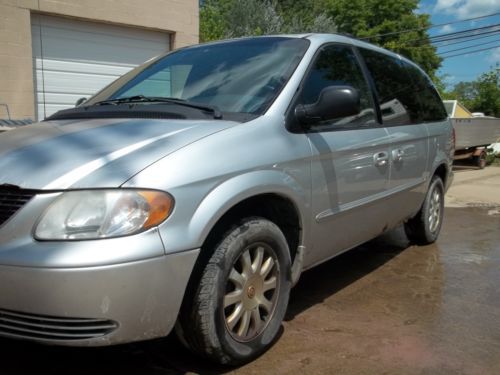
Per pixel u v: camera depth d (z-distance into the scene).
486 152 17.70
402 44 35.00
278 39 3.76
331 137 3.44
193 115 3.02
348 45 4.05
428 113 5.29
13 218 2.30
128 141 2.61
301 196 3.12
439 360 3.04
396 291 4.23
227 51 3.81
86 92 8.52
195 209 2.48
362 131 3.82
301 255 3.27
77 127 2.94
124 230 2.27
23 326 2.33
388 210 4.33
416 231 5.56
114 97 3.83
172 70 3.83
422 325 3.54
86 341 2.29
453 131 5.93
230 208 2.69
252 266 2.87
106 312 2.25
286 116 3.13
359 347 3.18
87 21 8.36
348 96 3.10
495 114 35.47
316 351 3.10
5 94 7.52
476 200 9.63
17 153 2.62
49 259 2.20
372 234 4.28
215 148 2.66
